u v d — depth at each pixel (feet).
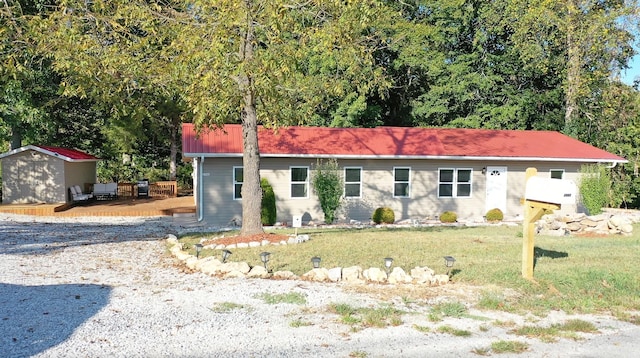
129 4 39.65
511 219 73.05
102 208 76.07
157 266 33.71
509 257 35.55
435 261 33.96
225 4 32.94
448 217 68.39
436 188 71.31
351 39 40.47
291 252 37.27
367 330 20.63
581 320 22.61
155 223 63.72
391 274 29.14
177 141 118.32
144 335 19.47
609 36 86.58
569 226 52.03
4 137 83.61
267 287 27.25
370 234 50.16
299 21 40.40
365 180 69.10
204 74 34.14
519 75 104.73
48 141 96.07
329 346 18.79
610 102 91.35
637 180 89.92
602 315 23.66
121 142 99.45
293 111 49.49
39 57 68.59
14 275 29.94
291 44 37.73
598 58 90.48
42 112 74.90
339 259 34.32
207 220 63.87
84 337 19.07
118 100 48.21
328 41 36.01
